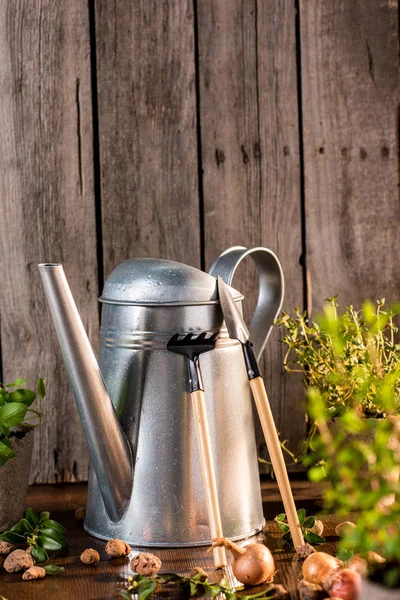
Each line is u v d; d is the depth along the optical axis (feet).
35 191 3.75
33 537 2.98
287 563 2.89
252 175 3.83
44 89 3.70
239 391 3.11
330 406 3.33
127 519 3.02
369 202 3.90
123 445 2.96
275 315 3.39
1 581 2.78
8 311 3.79
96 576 2.80
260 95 3.80
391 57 3.86
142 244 3.81
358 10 3.81
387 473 2.66
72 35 3.68
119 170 3.77
